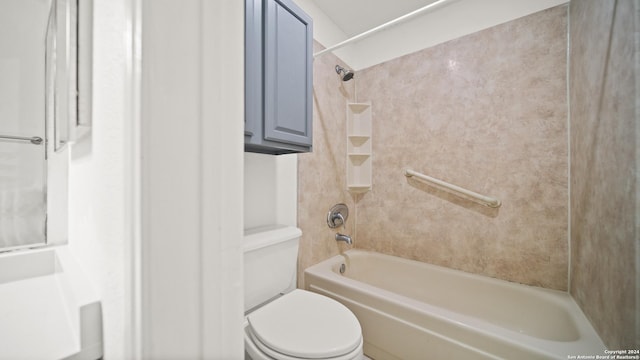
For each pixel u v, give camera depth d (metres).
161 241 0.26
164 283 0.26
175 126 0.27
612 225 0.83
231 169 0.31
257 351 0.82
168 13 0.27
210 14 0.29
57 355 0.34
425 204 1.72
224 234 0.30
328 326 0.88
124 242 0.27
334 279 1.40
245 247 0.99
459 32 1.58
